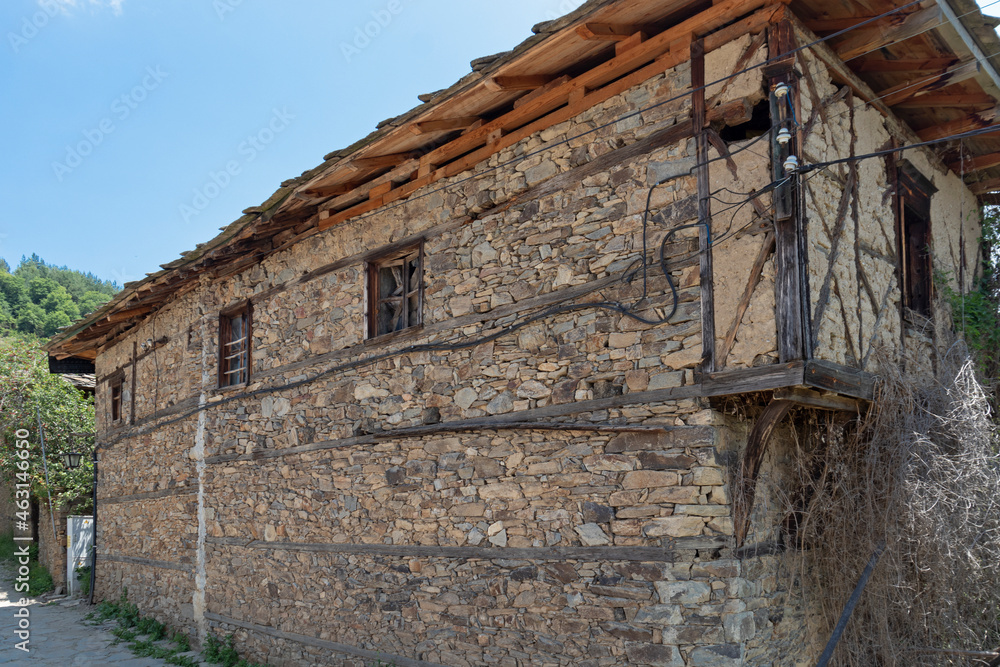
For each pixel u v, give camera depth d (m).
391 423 6.91
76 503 15.59
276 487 8.23
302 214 8.20
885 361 5.25
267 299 8.79
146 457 11.30
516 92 5.95
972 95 6.11
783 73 4.60
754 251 4.61
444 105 5.90
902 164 6.27
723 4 4.82
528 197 6.00
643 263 5.14
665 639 4.69
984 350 6.70
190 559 9.66
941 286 6.73
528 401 5.75
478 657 5.79
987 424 5.22
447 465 6.30
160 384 11.05
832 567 5.19
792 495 5.27
